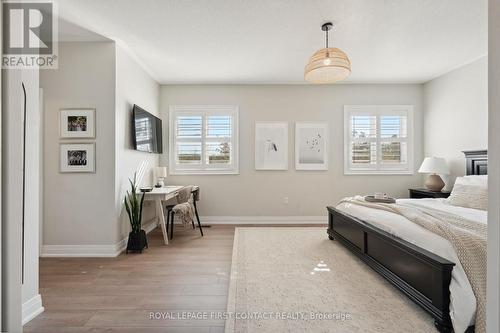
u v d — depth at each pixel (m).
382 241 2.43
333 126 5.03
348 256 3.12
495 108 0.78
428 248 1.88
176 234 4.18
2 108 0.98
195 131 5.00
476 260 1.62
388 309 1.97
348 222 3.19
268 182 5.02
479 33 3.13
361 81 4.91
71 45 3.26
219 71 4.36
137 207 3.36
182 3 2.52
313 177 5.03
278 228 4.53
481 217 2.24
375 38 3.24
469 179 3.03
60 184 3.25
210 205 4.99
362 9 2.63
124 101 3.52
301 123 5.01
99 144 3.26
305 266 2.81
